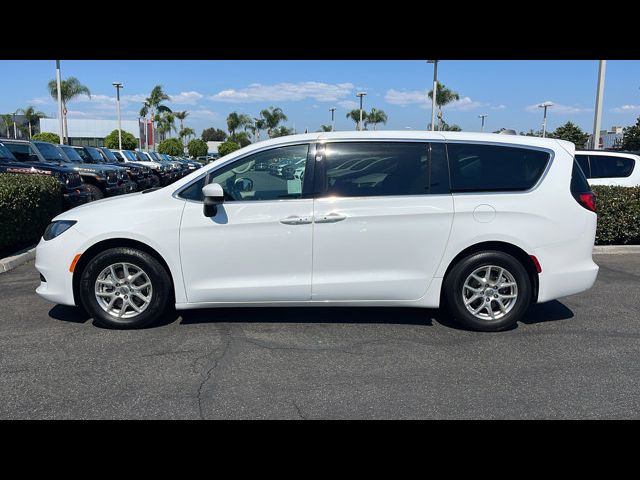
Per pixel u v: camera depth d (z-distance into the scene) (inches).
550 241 176.6
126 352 159.9
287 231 172.1
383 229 172.7
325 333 178.2
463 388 138.9
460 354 161.8
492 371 149.7
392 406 129.1
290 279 174.9
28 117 2620.6
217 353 160.1
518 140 181.3
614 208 341.1
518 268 177.0
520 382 142.7
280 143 176.6
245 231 172.2
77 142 2407.7
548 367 152.7
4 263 271.6
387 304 179.5
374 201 173.0
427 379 144.1
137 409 126.4
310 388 138.1
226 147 2490.2
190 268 174.4
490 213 174.1
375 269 175.6
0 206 278.5
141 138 2299.5
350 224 172.2
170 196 175.9
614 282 256.5
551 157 179.9
